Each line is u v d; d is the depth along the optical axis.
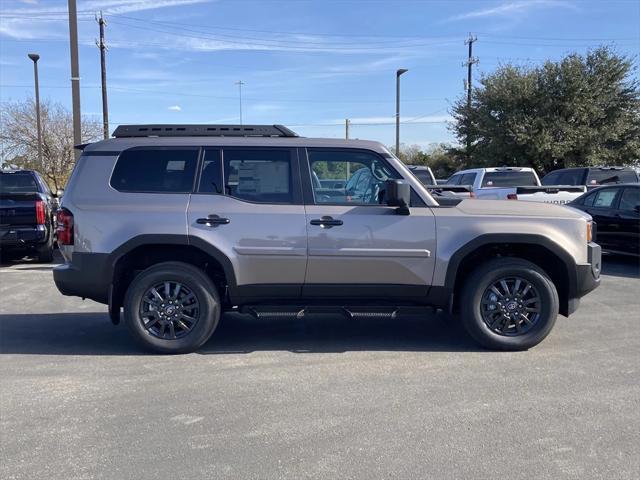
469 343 6.03
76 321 7.11
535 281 5.61
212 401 4.48
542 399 4.48
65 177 37.91
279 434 3.90
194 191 5.59
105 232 5.47
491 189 13.91
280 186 5.61
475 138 35.28
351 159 5.68
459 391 4.65
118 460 3.56
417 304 5.77
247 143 5.66
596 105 29.77
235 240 5.49
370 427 4.00
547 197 13.10
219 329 6.66
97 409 4.33
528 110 30.94
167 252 5.74
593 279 5.75
